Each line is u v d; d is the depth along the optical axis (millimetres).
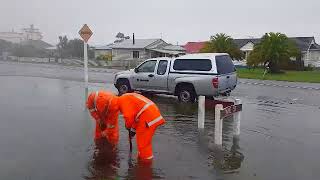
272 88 23484
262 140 9461
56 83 23625
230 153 8234
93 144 8742
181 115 12703
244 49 63625
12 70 37562
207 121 11703
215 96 15734
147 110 7680
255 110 14219
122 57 61344
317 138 9766
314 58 63594
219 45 46844
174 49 62406
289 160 7840
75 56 78875
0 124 10789
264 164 7535
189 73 15484
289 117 12773
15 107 13789
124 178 6594
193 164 7418
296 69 51969
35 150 8211
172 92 16125
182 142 9078
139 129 7699
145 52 60156
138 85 17156
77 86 21844
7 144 8656
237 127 9844
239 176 6816
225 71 15312
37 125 10703
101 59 60812
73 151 8172
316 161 7805
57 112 12828
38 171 6914
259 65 47906
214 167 7266
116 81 17969
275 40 42781
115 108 8734
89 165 7266
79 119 11617
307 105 15805
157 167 7191
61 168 7082
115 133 9094
